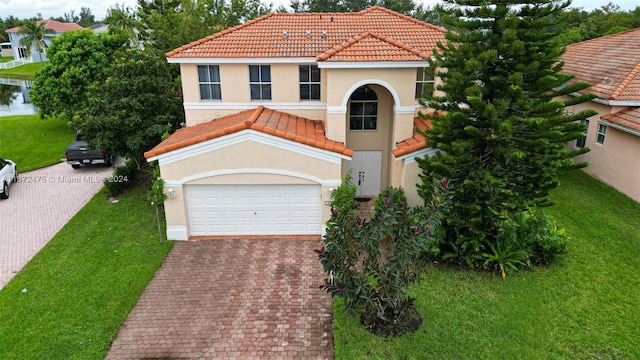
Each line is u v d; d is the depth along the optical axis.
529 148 13.69
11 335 11.52
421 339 11.19
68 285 13.73
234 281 14.04
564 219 17.70
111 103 19.73
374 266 11.09
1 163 21.91
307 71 18.58
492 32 13.80
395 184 17.44
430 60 15.34
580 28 41.97
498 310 12.34
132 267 14.72
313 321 12.18
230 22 33.34
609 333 11.44
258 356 10.91
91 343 11.27
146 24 32.38
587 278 13.79
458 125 14.42
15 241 16.89
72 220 18.50
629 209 18.34
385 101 18.84
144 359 10.82
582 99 13.39
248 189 16.30
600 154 21.36
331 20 21.09
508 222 14.49
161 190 15.90
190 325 12.02
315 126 18.16
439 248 14.77
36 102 31.22
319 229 16.92
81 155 24.52
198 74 18.67
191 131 17.84
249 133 15.32
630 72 20.92
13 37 85.19
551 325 11.73
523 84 13.53
